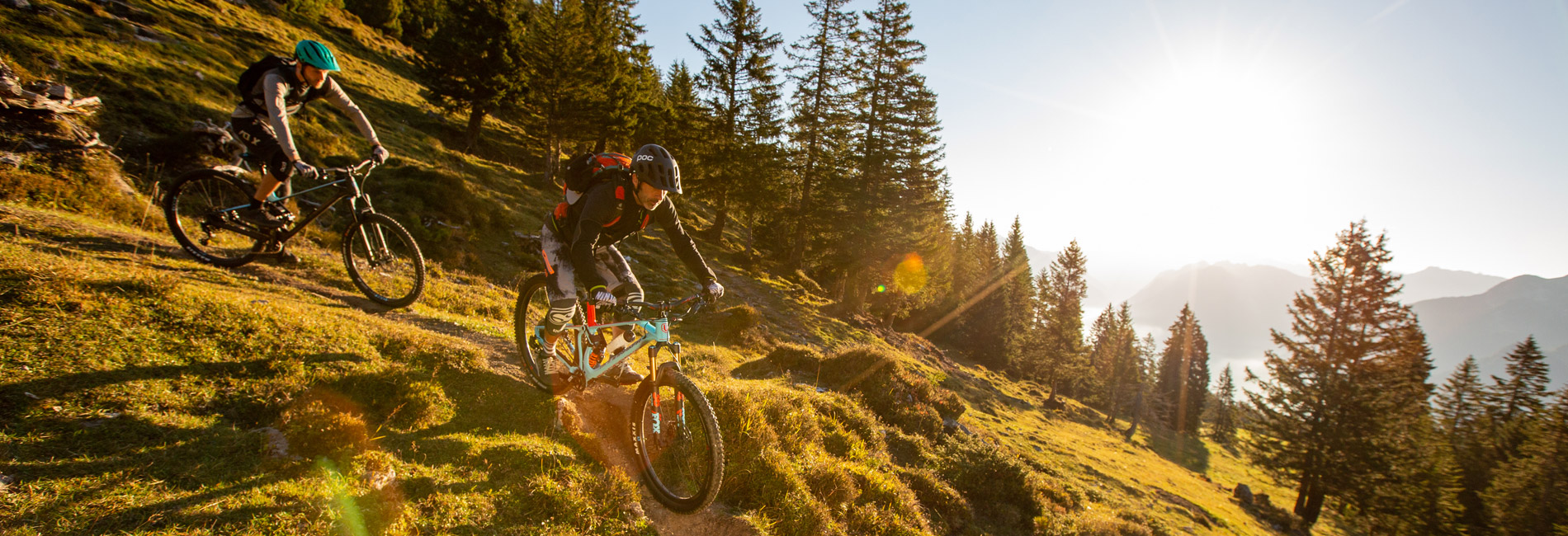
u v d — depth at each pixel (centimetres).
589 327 324
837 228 4188
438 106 4497
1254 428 4597
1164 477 3688
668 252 3309
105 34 2431
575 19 3966
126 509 201
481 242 2108
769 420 540
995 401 3981
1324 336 4500
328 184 459
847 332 3500
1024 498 883
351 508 240
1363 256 4400
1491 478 4347
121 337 288
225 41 3394
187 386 280
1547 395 5556
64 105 812
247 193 487
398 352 379
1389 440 4106
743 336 2114
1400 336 4238
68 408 238
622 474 338
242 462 246
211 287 415
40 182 637
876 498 533
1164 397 8738
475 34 4153
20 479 198
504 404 372
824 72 4169
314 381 317
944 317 7100
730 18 4159
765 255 4653
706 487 284
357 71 4478
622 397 434
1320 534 3891
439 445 306
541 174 4075
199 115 2069
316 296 480
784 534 388
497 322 629
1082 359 7200
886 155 4069
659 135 4881
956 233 7675
